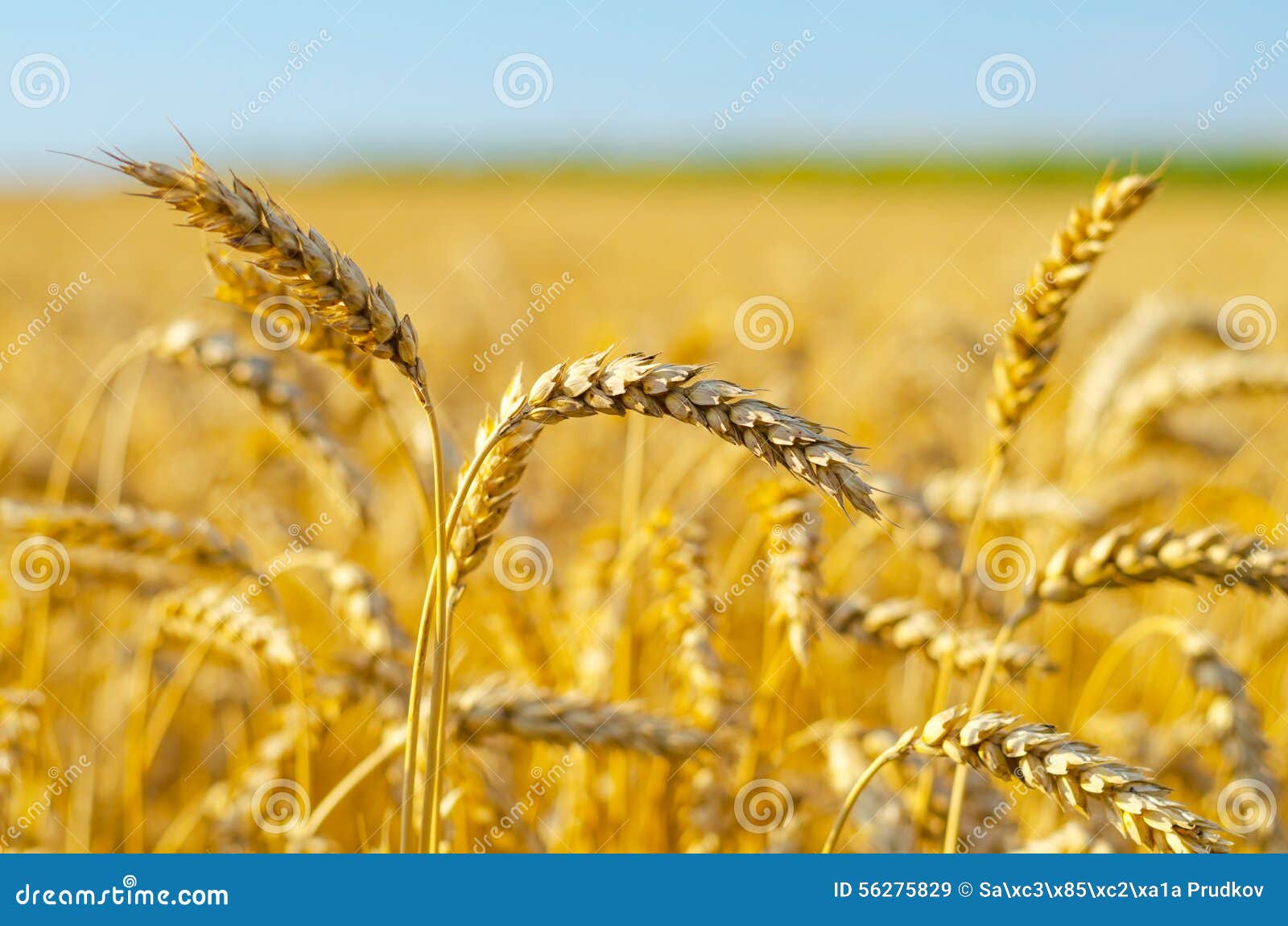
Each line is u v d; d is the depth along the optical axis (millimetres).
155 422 7984
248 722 4367
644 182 61062
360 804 4273
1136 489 6039
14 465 6082
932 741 2025
